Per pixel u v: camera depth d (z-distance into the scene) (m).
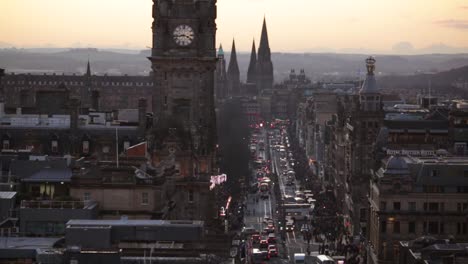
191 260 182.50
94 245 191.88
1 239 198.75
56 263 174.75
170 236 198.12
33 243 192.88
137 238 197.38
